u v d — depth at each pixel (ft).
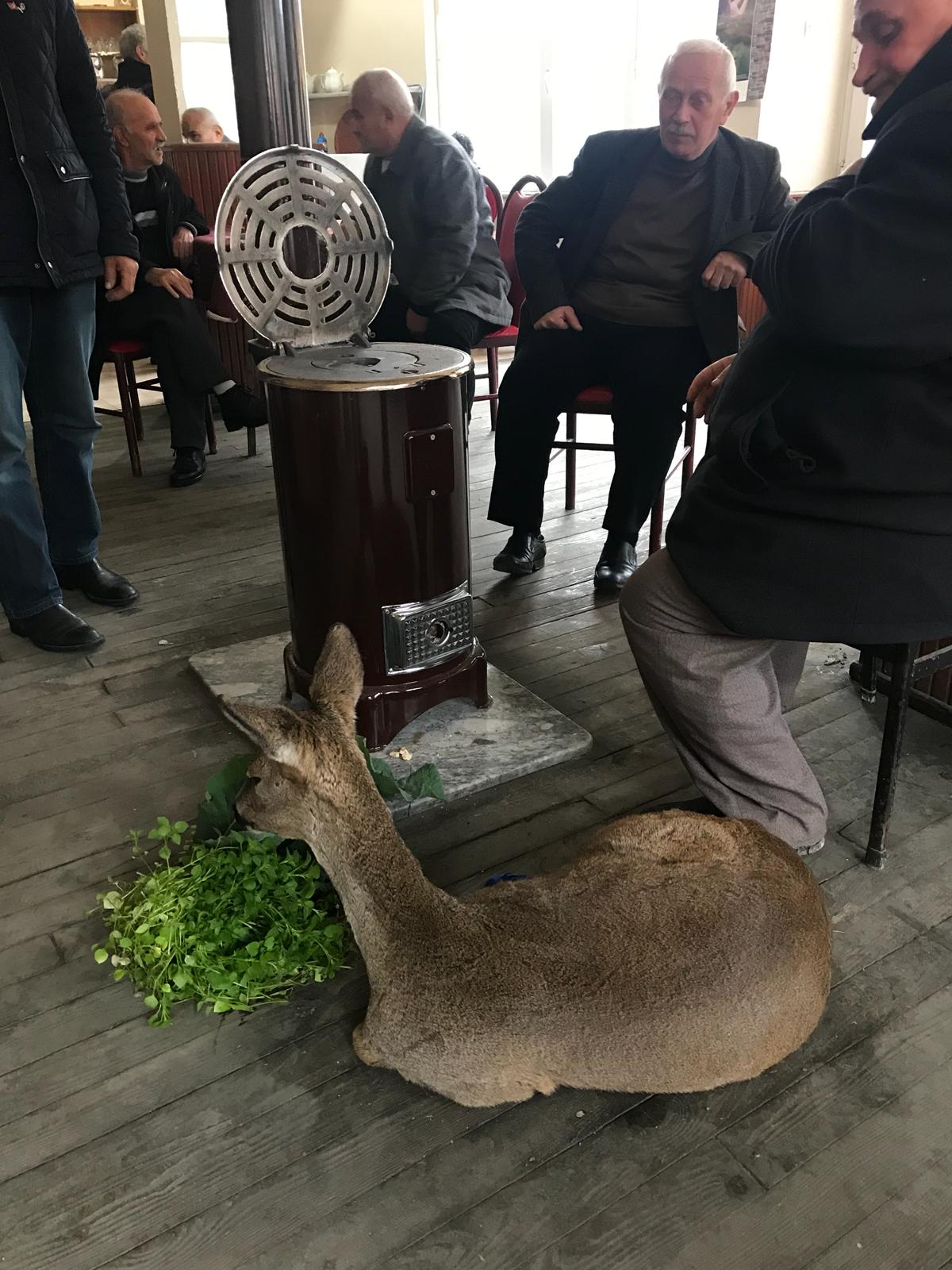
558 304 9.96
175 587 10.41
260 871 5.40
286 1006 5.20
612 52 21.95
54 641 8.96
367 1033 4.56
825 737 7.52
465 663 7.62
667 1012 4.04
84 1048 4.96
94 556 10.02
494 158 25.07
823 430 4.89
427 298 11.69
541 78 23.31
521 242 10.23
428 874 6.14
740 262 9.34
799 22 17.60
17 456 8.48
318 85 24.18
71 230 8.36
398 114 11.17
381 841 4.43
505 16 23.41
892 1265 3.97
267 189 7.41
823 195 4.86
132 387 15.26
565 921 4.34
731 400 5.36
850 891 5.93
